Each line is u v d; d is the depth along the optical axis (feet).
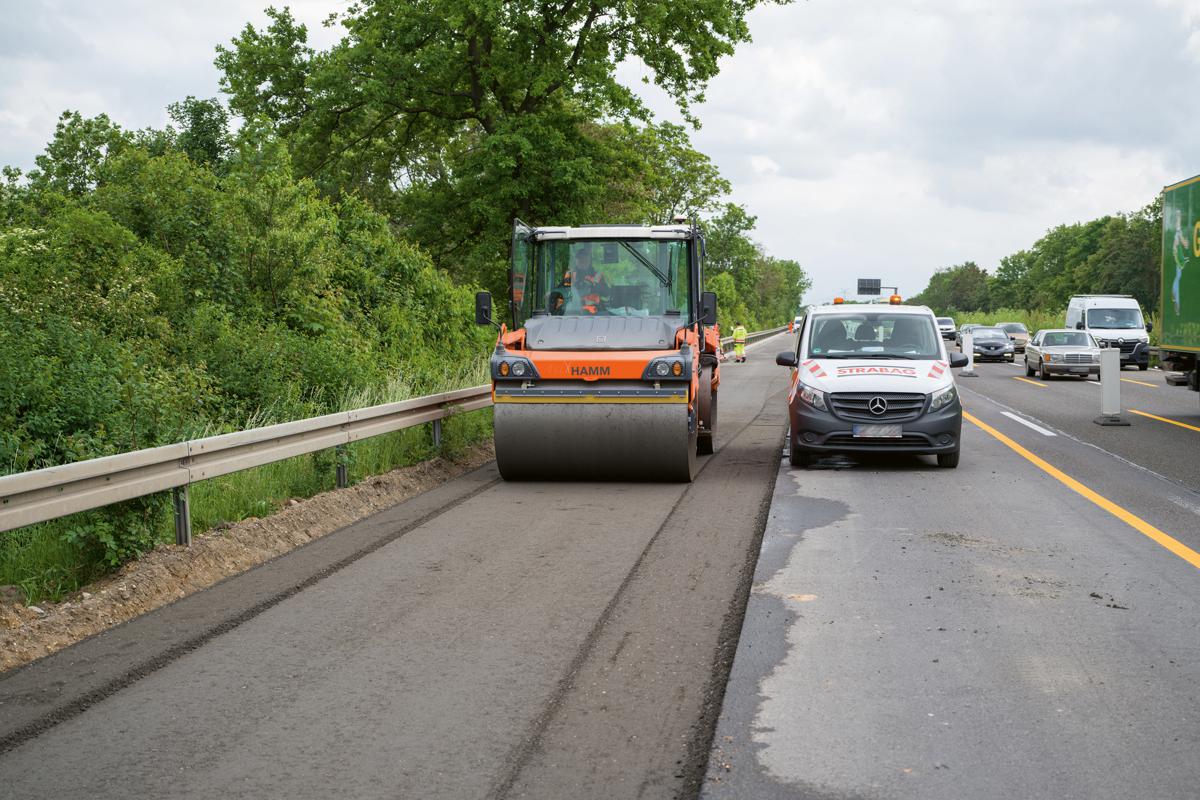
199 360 44.75
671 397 38.60
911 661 18.28
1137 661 18.19
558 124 107.24
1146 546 27.76
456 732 15.20
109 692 17.15
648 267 42.80
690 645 19.35
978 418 67.05
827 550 27.48
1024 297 641.40
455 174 108.47
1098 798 12.86
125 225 58.65
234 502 30.53
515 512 33.65
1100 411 72.49
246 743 14.89
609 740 14.88
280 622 21.07
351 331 61.77
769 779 13.47
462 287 86.69
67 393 31.58
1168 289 67.41
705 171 217.77
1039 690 16.75
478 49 107.45
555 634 20.04
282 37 110.83
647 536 29.60
